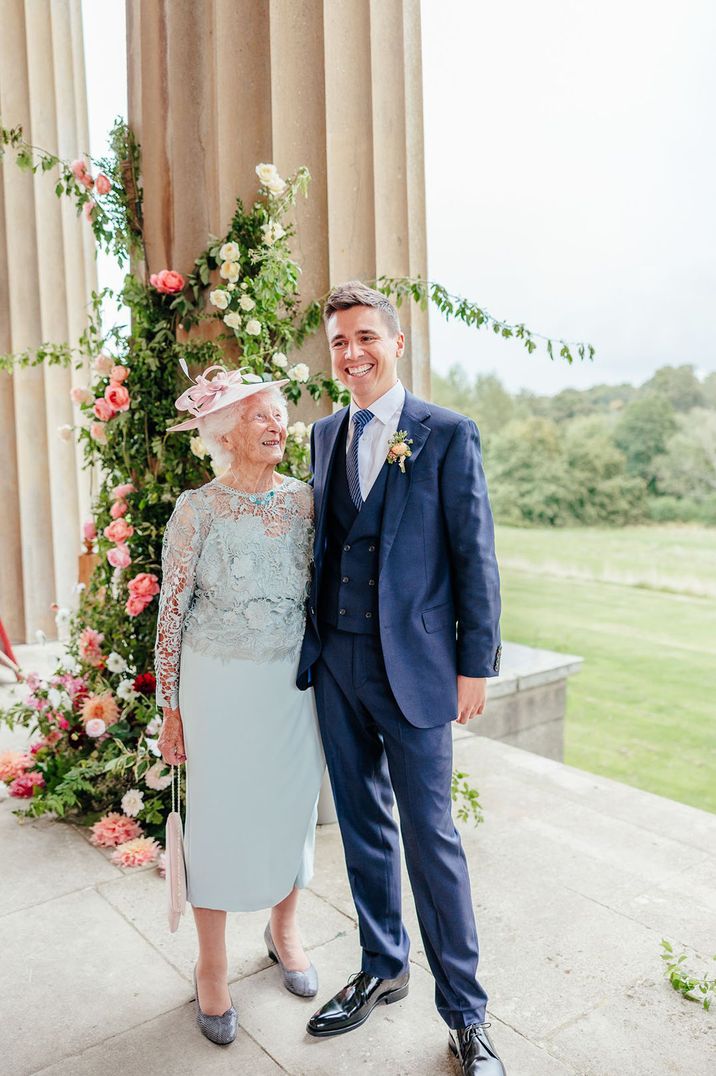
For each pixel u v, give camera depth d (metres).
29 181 6.19
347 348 1.82
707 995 2.11
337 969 2.27
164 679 1.96
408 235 3.21
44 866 2.88
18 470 6.34
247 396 1.88
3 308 6.29
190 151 3.27
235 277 2.98
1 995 2.18
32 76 6.09
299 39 3.13
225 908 1.97
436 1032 2.01
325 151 3.19
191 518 1.89
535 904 2.57
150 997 2.17
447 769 1.86
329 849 2.98
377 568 1.85
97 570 3.50
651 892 2.64
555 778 3.61
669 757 9.45
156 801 3.05
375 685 1.86
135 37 3.50
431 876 1.82
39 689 3.54
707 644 11.05
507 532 14.68
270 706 1.95
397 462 1.82
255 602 1.90
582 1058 1.90
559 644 11.24
